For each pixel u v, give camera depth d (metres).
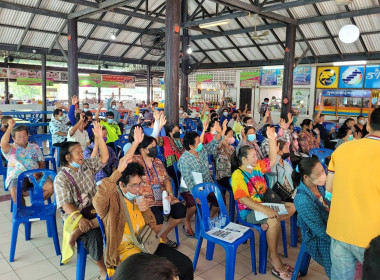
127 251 2.13
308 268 2.84
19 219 2.86
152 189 3.02
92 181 2.64
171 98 5.93
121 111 12.65
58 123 6.06
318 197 2.56
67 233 2.36
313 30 9.98
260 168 3.09
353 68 11.05
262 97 13.97
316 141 5.95
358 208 1.64
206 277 2.68
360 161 1.65
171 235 3.46
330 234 1.79
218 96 15.19
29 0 8.41
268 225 2.69
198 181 3.28
